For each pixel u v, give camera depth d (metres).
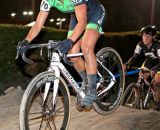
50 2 3.55
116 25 24.12
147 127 4.40
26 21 21.50
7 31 6.50
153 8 20.58
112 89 4.56
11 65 6.64
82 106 3.87
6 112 5.20
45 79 3.31
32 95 3.23
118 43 8.72
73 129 4.23
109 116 4.76
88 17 3.68
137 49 6.00
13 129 4.35
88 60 3.63
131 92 6.13
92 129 4.25
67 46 3.20
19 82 6.76
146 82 6.34
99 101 4.23
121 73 4.56
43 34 6.97
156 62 6.21
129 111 5.09
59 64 3.47
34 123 4.25
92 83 3.70
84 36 3.63
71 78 3.67
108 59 4.49
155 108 6.44
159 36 8.71
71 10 3.56
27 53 6.75
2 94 6.28
